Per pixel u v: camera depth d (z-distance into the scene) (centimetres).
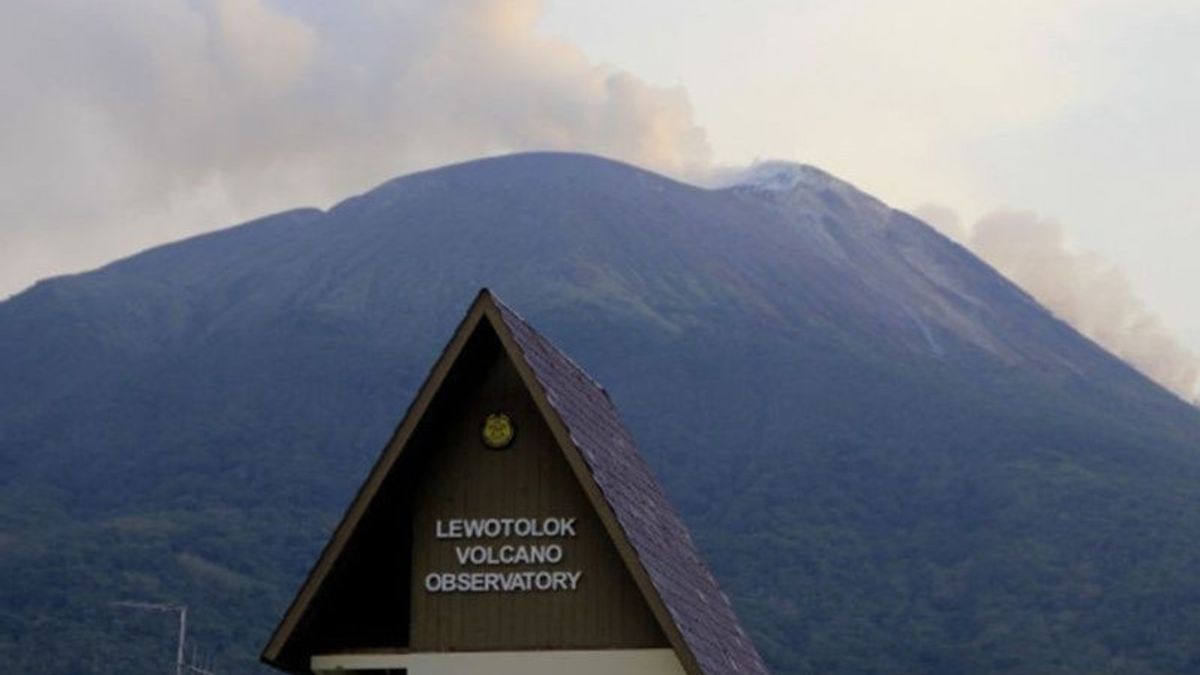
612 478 3081
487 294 2989
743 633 3641
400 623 3098
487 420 3106
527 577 3059
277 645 2938
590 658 3022
